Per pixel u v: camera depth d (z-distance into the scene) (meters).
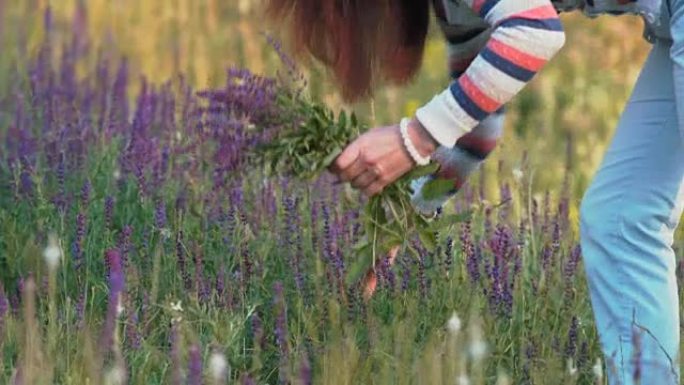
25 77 13.27
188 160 11.04
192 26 19.59
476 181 12.35
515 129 15.91
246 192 10.33
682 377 8.00
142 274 9.45
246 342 9.02
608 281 7.57
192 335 8.11
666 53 7.42
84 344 7.87
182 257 9.39
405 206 7.66
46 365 7.40
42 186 10.59
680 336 8.42
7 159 11.19
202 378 7.77
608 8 7.34
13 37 14.59
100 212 10.41
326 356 7.88
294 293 9.30
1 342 8.19
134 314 8.31
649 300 7.52
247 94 7.76
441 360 7.84
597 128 16.19
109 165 11.29
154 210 10.31
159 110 12.42
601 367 8.20
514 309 9.02
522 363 8.39
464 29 7.69
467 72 6.79
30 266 9.61
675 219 7.58
